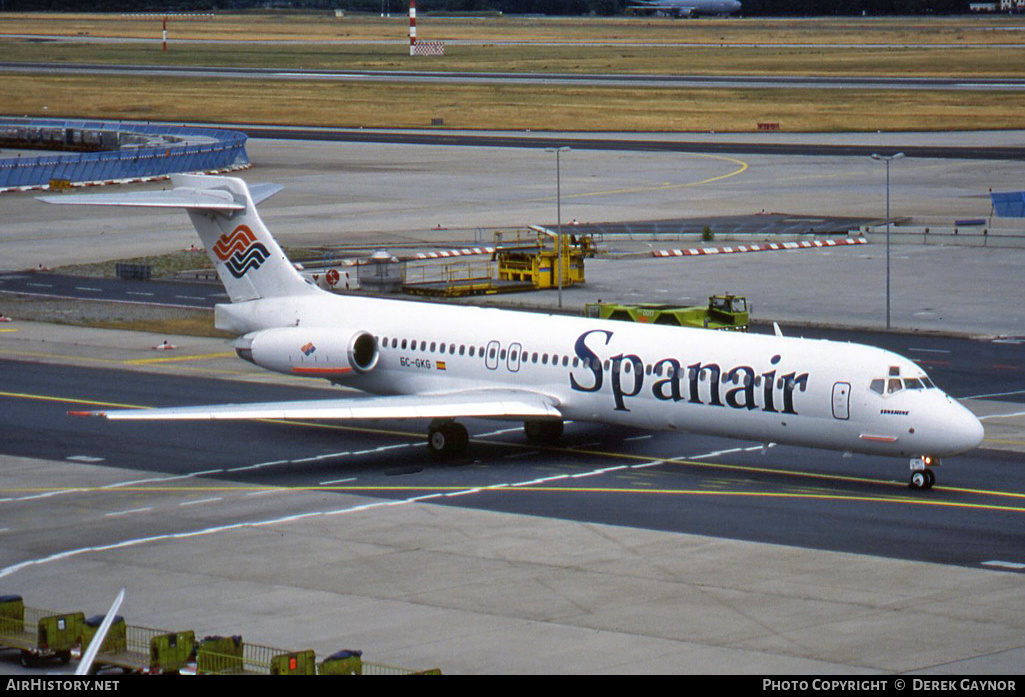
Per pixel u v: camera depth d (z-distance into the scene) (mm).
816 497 177125
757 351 186500
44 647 120250
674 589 140375
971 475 188000
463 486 185250
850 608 133625
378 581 144750
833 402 178625
